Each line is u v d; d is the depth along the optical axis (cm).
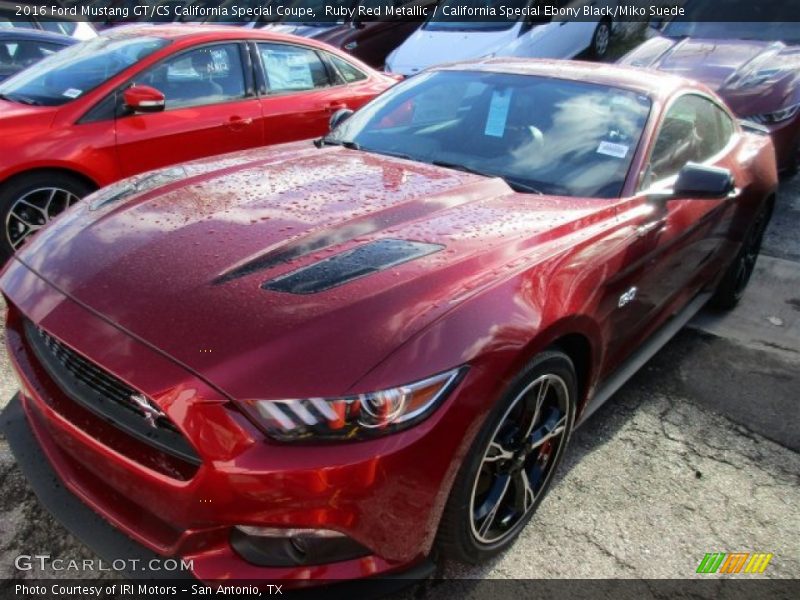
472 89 332
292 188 253
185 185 260
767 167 404
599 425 302
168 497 169
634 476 271
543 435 225
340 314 177
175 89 457
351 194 248
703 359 364
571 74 328
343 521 167
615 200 268
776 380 347
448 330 180
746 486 270
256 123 492
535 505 236
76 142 408
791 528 250
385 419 166
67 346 182
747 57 650
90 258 209
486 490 212
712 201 324
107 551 189
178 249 207
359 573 177
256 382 163
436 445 173
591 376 247
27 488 240
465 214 239
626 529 243
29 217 404
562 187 276
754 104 593
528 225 235
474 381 180
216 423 162
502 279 202
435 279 195
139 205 242
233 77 488
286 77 521
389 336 174
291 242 209
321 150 313
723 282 404
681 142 321
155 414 170
